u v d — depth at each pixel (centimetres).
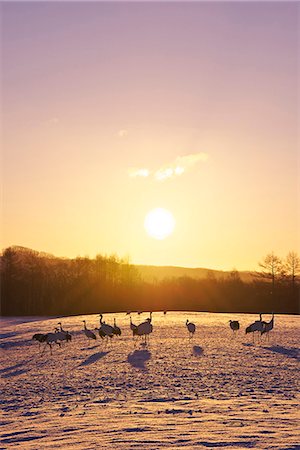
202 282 12706
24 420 1934
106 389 2527
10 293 11794
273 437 1495
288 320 6812
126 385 2598
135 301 12488
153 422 1736
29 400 2378
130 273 13150
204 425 1672
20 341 5091
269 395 2286
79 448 1434
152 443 1446
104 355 3766
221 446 1396
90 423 1767
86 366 3316
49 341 4384
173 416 1834
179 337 4772
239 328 5488
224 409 1961
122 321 6725
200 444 1422
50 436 1619
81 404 2186
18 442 1572
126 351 3919
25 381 2905
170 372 2936
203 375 2825
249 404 2070
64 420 1855
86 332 4759
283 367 3078
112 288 12606
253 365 3152
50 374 3102
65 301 12000
